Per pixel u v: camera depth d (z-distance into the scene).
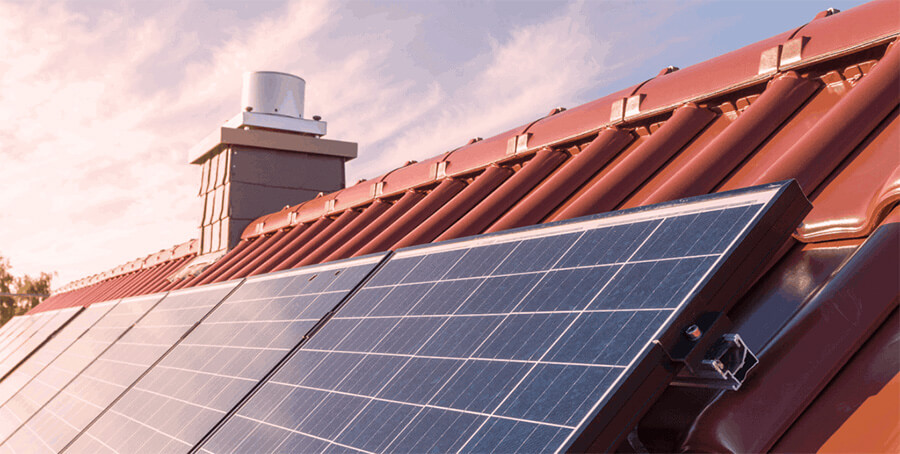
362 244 10.09
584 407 2.59
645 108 7.36
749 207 2.99
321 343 5.23
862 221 3.81
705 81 6.76
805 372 3.08
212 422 5.17
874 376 3.03
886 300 3.18
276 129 18.36
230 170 17.45
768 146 5.43
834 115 4.61
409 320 4.52
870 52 5.30
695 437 3.14
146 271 24.91
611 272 3.34
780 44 6.09
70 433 7.70
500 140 9.59
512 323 3.58
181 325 8.87
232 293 8.60
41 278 70.81
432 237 8.38
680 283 2.85
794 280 3.87
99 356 10.62
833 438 2.89
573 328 3.14
